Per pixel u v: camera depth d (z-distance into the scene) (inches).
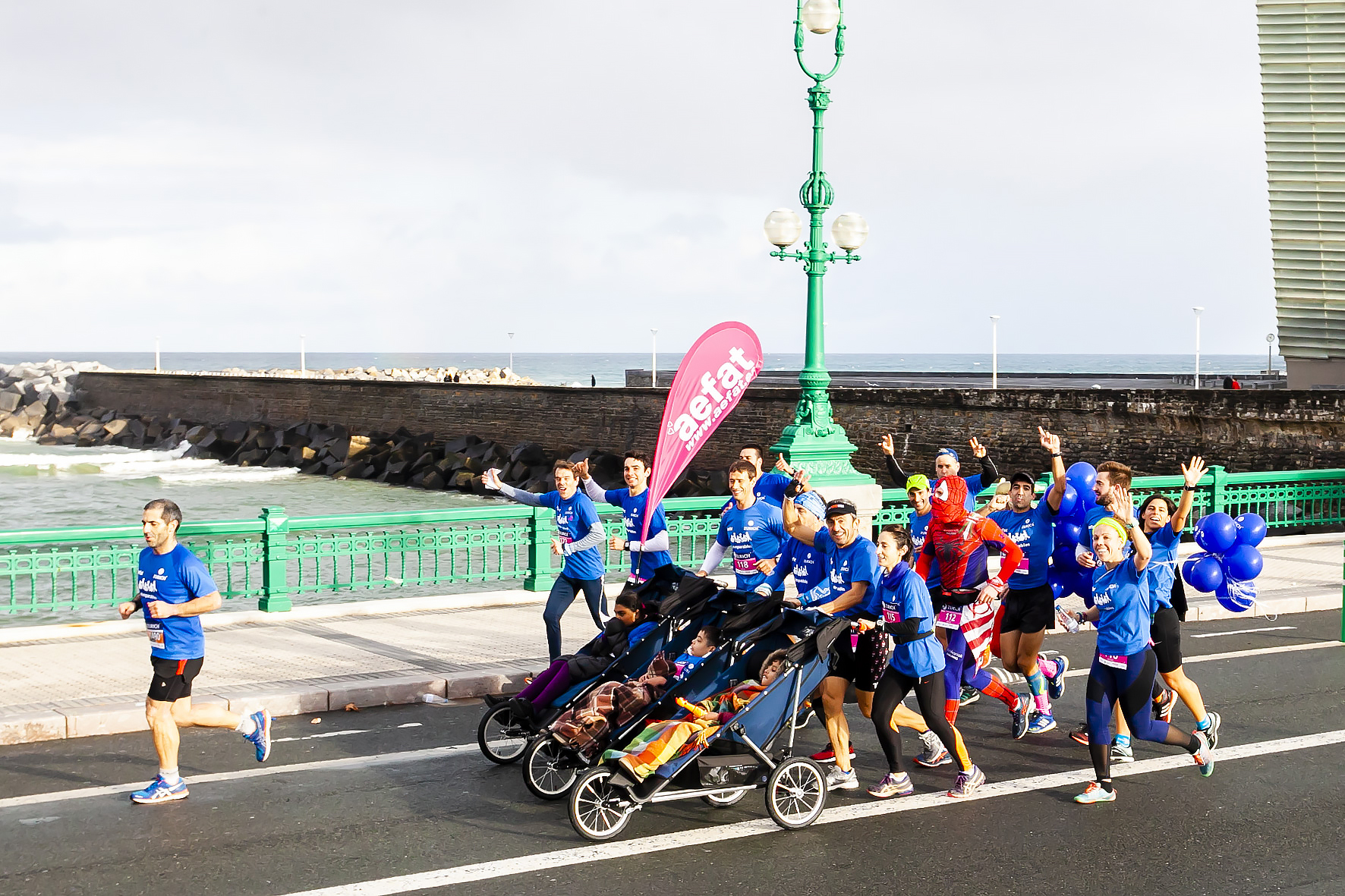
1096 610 368.8
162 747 272.2
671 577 307.1
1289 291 1117.7
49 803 270.7
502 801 275.7
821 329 576.1
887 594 277.1
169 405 2768.2
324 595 847.7
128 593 847.1
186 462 2303.2
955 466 348.2
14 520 1387.8
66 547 1096.8
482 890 223.1
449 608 506.6
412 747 319.9
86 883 224.5
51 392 3095.5
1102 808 272.8
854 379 2497.5
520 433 1888.5
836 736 283.7
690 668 282.7
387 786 285.9
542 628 460.8
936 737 303.0
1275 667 417.4
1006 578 314.8
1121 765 306.7
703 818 266.8
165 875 228.8
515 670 385.7
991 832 256.5
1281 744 323.3
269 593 484.7
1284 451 1028.5
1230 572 392.2
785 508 295.7
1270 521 730.8
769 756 263.1
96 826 255.6
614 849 245.8
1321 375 1121.4
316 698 354.9
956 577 306.3
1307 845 249.0
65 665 388.8
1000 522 340.8
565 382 5821.9
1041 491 580.4
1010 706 327.6
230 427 2404.0
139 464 2253.9
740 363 368.5
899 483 441.1
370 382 2175.2
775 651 269.1
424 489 1824.6
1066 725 346.3
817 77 568.4
